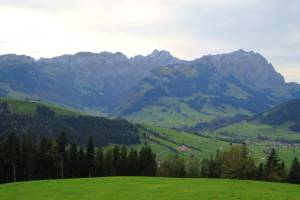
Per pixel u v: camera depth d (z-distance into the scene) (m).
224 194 70.06
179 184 85.06
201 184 85.44
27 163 139.88
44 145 144.62
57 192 75.75
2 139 145.50
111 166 156.38
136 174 163.12
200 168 185.50
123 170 160.62
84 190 77.25
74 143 150.50
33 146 144.00
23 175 140.00
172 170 177.00
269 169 148.38
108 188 79.06
